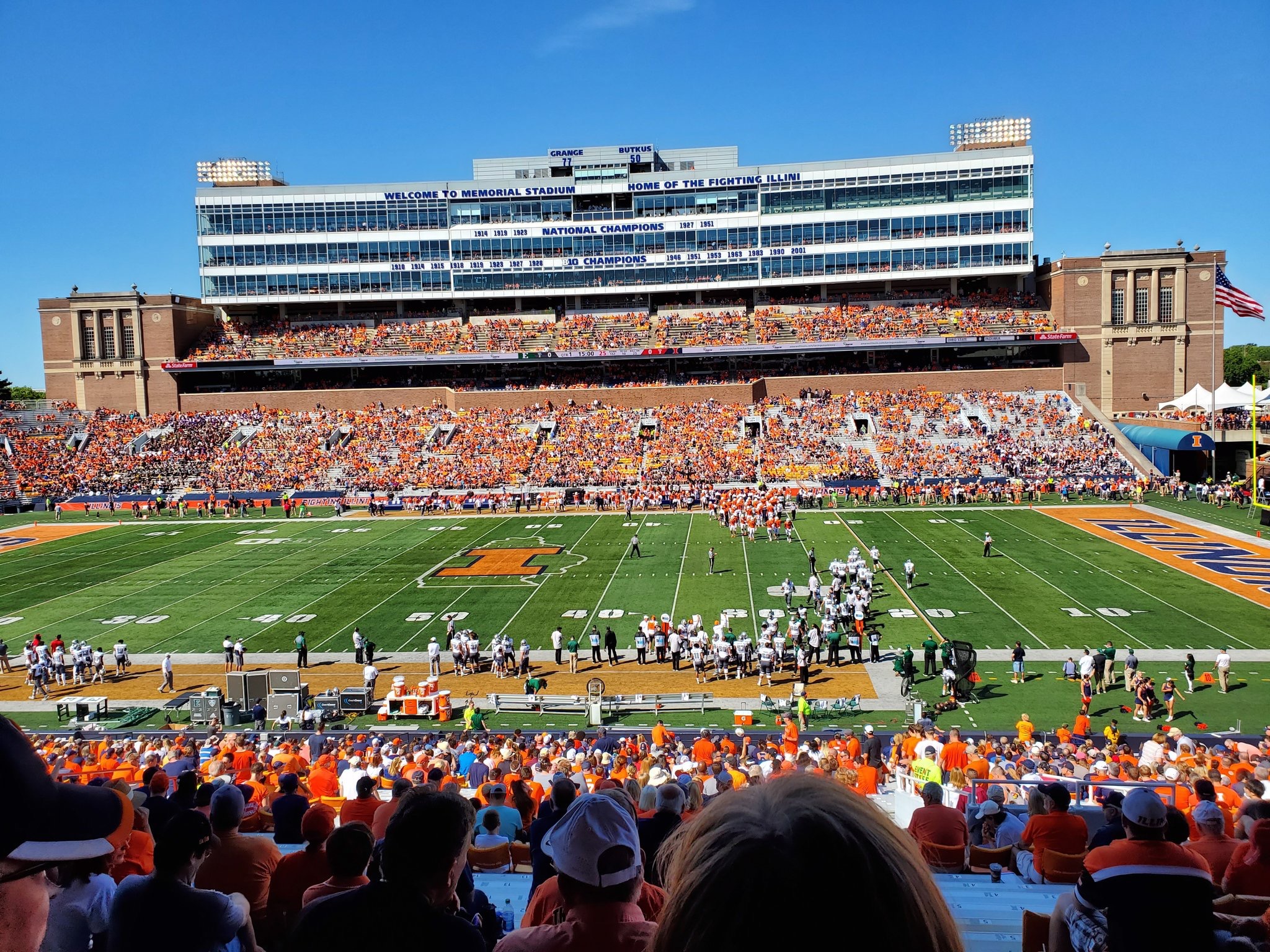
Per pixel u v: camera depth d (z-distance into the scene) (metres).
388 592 41.47
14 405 85.69
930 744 17.38
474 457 71.56
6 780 2.51
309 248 89.69
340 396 83.44
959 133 89.56
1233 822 10.22
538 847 7.52
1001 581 39.91
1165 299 78.44
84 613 39.56
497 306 93.00
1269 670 28.67
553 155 90.62
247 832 11.91
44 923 2.89
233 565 48.16
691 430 74.00
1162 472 64.56
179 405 86.25
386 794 15.40
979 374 78.56
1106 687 27.88
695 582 41.25
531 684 28.14
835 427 73.19
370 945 3.49
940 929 1.80
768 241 87.25
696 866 1.84
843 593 37.41
